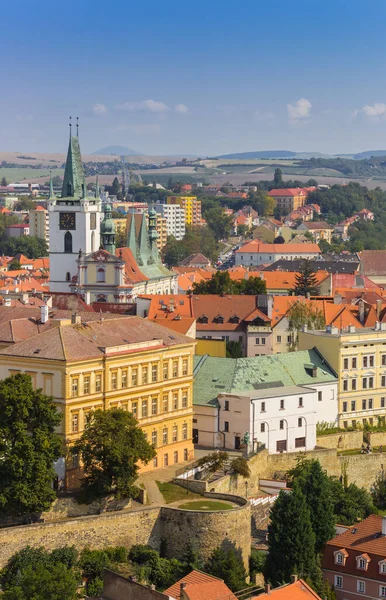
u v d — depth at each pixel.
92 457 194.25
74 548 183.25
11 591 165.75
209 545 193.25
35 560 177.25
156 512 195.25
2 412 185.75
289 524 192.00
